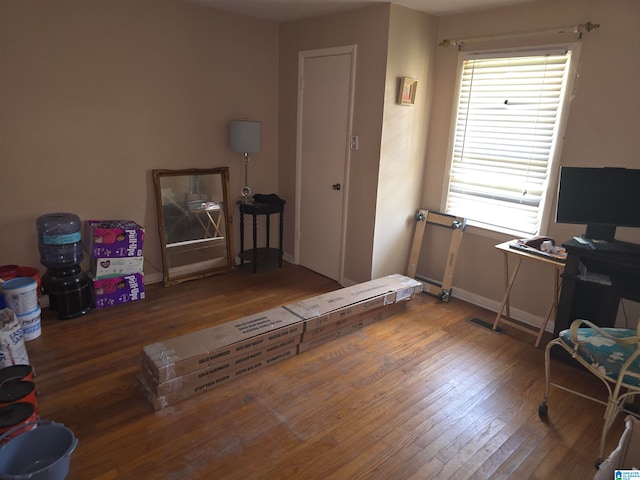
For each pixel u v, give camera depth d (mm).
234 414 2203
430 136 3768
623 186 2543
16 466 1733
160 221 3680
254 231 4078
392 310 3395
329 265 4094
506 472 1914
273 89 4242
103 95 3229
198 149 3834
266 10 3605
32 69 2906
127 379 2443
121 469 1834
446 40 3445
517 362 2781
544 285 3205
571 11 2816
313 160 4043
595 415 2303
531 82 3076
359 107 3525
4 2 2730
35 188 3074
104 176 3361
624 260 2410
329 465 1906
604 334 1896
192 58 3613
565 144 2959
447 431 2146
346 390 2430
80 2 3000
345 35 3518
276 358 2662
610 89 2715
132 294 3410
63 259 3029
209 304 3449
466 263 3684
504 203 3377
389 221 3705
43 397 2260
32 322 2783
